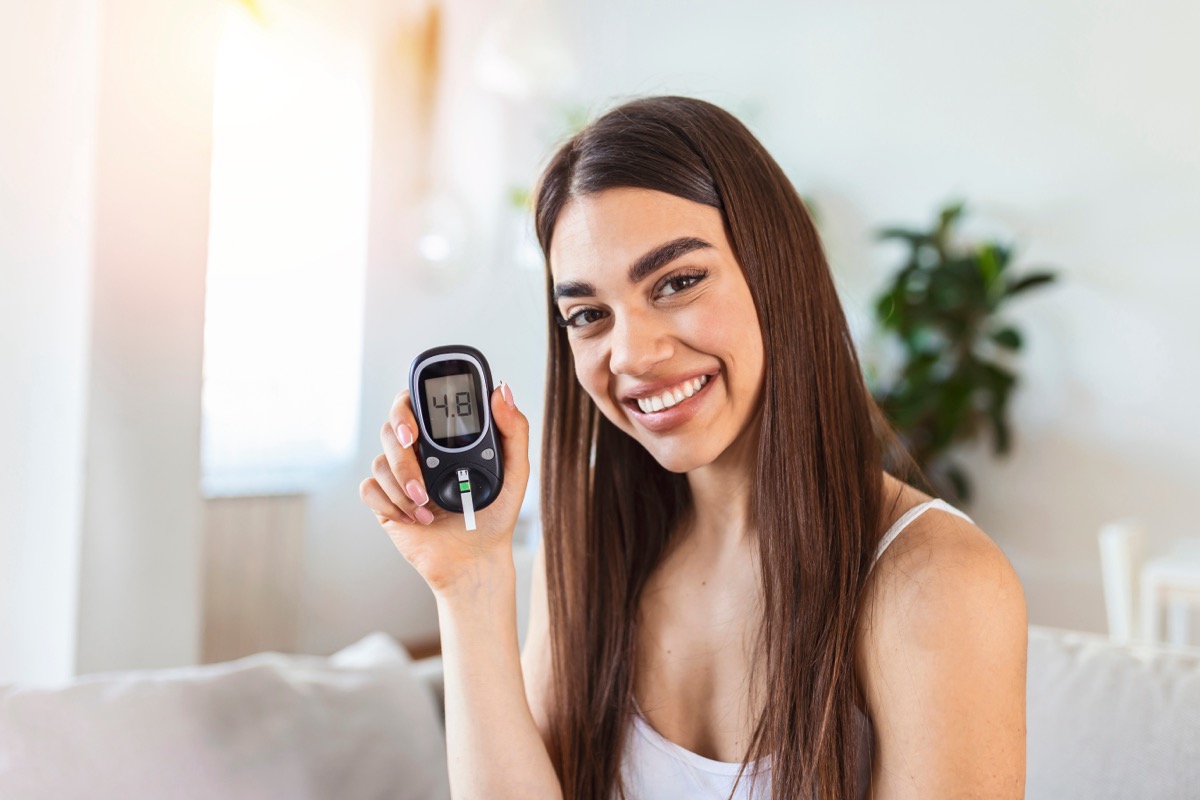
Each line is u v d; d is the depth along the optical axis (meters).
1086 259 3.59
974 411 3.74
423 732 1.29
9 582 1.63
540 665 1.20
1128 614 2.31
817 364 0.97
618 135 0.92
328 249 4.25
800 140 4.22
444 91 4.67
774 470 0.95
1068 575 3.63
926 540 0.89
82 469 1.53
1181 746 1.06
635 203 0.90
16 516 1.62
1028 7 3.68
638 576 1.14
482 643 1.03
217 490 3.86
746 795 0.96
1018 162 3.71
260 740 1.14
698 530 1.12
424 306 4.63
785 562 0.94
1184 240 3.41
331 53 4.26
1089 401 3.60
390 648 1.49
